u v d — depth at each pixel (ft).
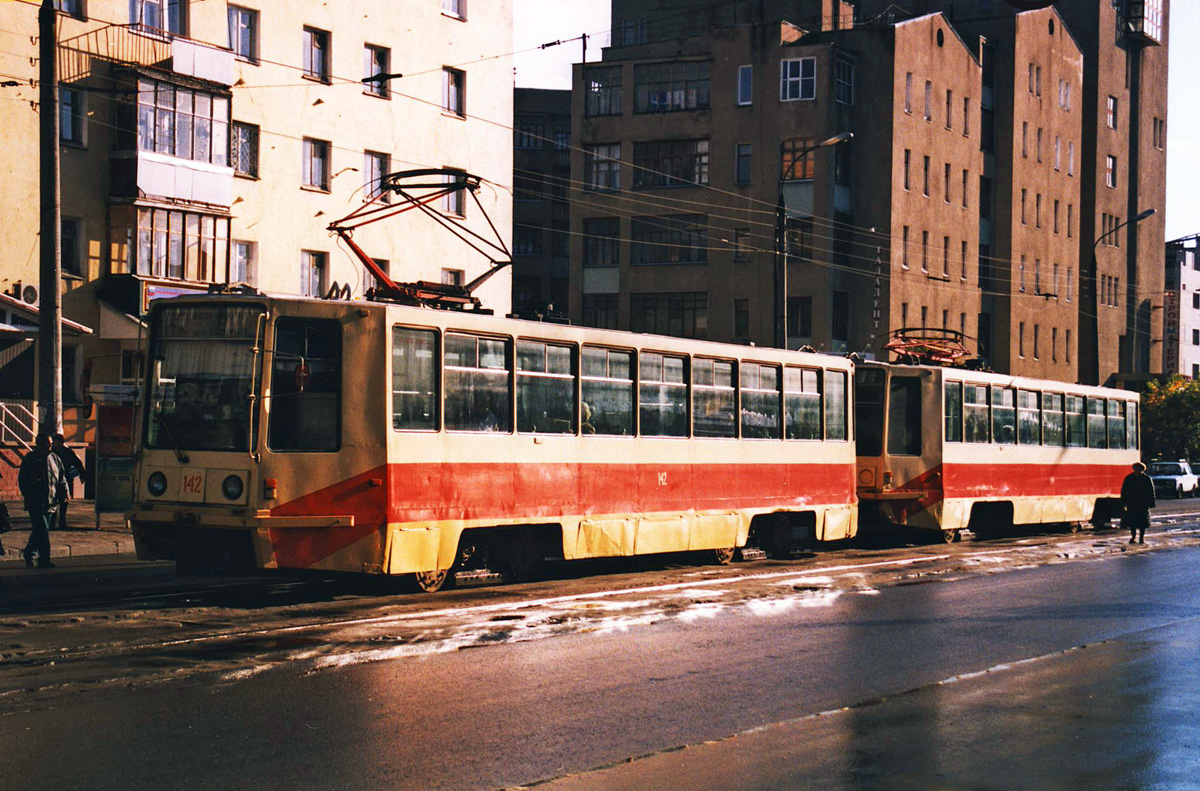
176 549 45.39
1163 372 291.38
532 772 23.24
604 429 56.49
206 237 111.34
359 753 24.16
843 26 214.90
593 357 56.03
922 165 196.13
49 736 24.80
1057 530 103.30
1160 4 274.77
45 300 69.36
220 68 112.37
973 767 24.40
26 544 65.46
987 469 87.04
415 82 136.05
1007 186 219.61
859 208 189.47
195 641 35.68
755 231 186.60
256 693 29.17
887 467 80.23
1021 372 222.28
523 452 52.01
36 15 99.91
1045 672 35.17
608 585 53.11
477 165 144.46
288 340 44.96
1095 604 50.80
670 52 193.47
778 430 68.33
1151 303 277.23
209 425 44.91
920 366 81.61
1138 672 35.37
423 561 47.16
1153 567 68.13
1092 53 253.85
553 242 234.58
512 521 51.31
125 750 23.89
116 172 104.94
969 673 34.73
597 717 28.04
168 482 45.21
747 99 188.24
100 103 104.53
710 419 63.10
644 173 193.26
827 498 72.13
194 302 45.73
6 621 38.73
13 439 97.55
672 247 191.72
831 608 47.42
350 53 128.57
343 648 35.22
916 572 61.72
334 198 126.82
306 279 124.77
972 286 211.61
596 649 36.81
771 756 24.91
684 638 39.29
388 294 49.21
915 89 194.18
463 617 42.04
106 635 36.42
